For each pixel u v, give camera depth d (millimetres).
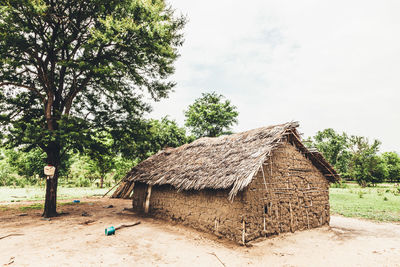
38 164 28672
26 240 8102
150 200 13406
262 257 7102
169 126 26516
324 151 52906
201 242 8352
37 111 14703
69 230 9648
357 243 8828
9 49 10805
